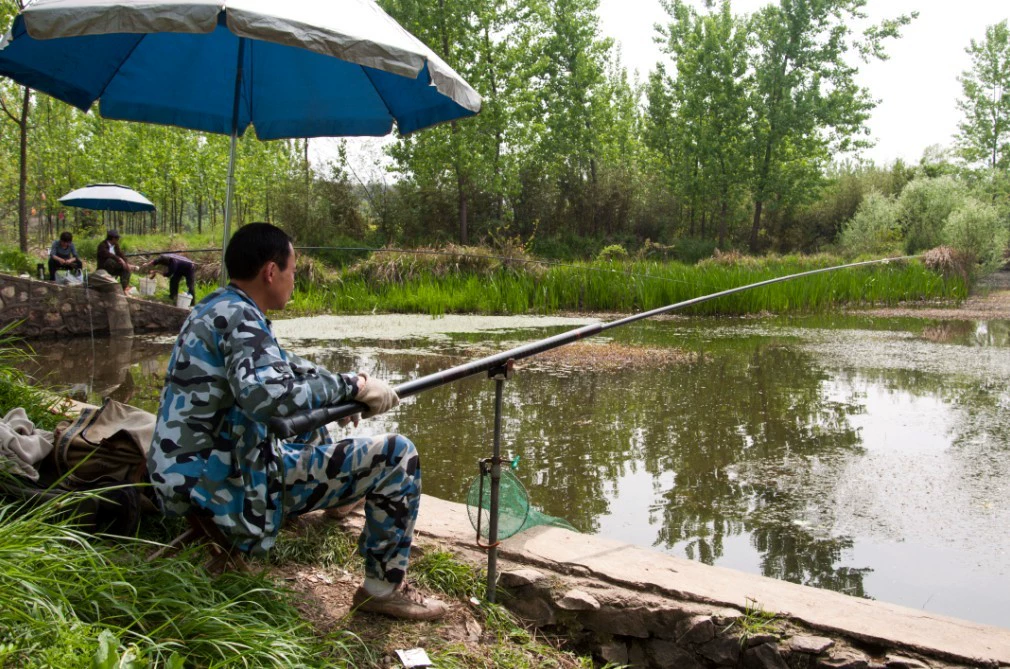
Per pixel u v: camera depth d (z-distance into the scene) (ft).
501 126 79.77
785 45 94.68
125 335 41.96
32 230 95.55
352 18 9.78
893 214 87.25
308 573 9.77
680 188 100.63
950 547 13.71
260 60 13.79
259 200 104.47
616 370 30.17
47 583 6.98
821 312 53.11
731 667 8.46
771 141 97.25
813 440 20.34
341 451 8.21
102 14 8.59
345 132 14.49
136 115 13.93
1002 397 25.40
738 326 44.98
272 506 7.84
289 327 43.50
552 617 9.25
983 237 72.13
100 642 6.04
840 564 13.03
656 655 8.84
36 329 39.40
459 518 11.31
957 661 7.79
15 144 84.23
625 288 52.80
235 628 7.17
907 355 33.81
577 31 90.99
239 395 7.10
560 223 93.66
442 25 75.25
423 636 8.51
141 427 9.72
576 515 14.99
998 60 131.34
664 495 16.15
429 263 58.80
